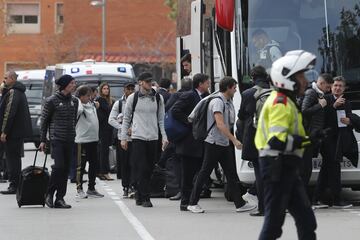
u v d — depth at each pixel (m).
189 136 25.41
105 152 36.94
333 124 25.44
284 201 15.58
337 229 21.75
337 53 26.58
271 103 15.56
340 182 25.86
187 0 34.44
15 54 111.81
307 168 24.36
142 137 26.48
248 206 25.38
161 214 25.11
